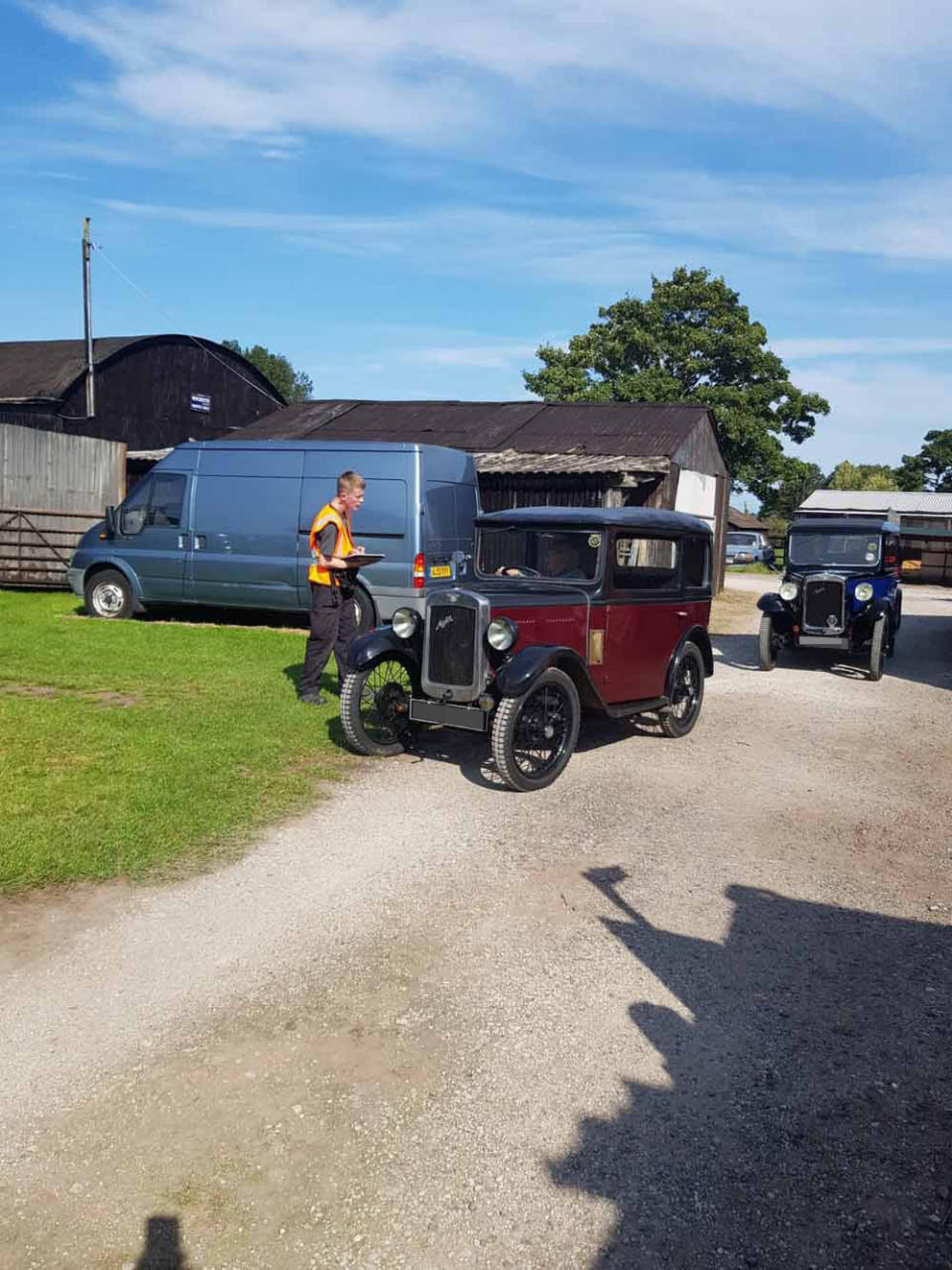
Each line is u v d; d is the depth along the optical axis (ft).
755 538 143.74
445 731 26.99
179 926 14.33
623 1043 11.71
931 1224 8.88
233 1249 8.43
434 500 40.09
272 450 42.01
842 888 16.87
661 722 27.25
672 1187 9.30
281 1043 11.45
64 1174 9.23
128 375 94.22
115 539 44.39
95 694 28.17
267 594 42.11
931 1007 12.80
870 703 34.45
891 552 43.52
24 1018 11.76
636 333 137.49
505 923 14.89
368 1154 9.62
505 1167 9.50
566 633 23.21
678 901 16.05
